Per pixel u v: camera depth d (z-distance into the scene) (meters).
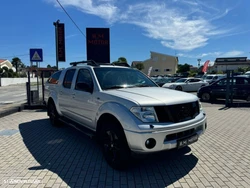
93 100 4.12
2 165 3.83
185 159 4.07
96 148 4.70
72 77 5.31
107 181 3.26
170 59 60.03
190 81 20.12
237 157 4.17
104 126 3.77
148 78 5.11
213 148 4.65
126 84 4.45
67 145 4.90
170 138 3.25
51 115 6.62
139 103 3.22
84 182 3.23
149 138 3.08
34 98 10.79
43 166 3.78
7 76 44.25
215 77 25.69
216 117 8.04
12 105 10.16
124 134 3.35
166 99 3.40
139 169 3.66
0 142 5.13
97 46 14.13
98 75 4.38
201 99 13.59
